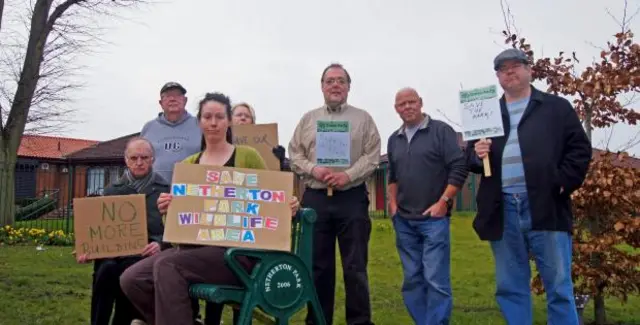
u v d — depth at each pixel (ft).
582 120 21.18
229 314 22.43
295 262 14.83
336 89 18.78
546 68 21.47
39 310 22.22
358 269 18.12
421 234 18.58
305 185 19.12
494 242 16.02
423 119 18.93
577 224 20.54
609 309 24.29
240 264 14.30
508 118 15.90
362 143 18.74
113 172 99.45
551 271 15.11
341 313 23.02
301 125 19.54
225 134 16.31
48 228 59.36
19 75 61.62
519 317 15.75
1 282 27.68
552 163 14.96
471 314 22.67
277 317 14.40
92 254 16.24
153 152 17.84
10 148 58.80
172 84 21.07
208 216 14.67
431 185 18.45
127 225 16.43
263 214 14.87
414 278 18.79
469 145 16.92
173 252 14.88
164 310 13.91
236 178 14.99
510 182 15.65
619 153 19.92
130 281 14.93
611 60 20.51
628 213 20.06
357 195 18.45
